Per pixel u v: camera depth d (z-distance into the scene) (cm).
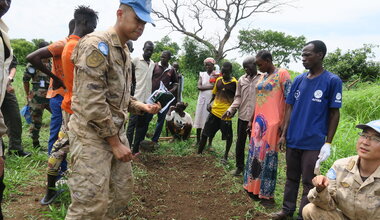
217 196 368
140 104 243
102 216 200
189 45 1698
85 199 192
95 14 284
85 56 180
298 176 307
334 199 216
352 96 704
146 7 195
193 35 2211
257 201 356
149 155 505
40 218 275
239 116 421
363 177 207
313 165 282
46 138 534
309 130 282
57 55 299
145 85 509
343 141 491
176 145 569
